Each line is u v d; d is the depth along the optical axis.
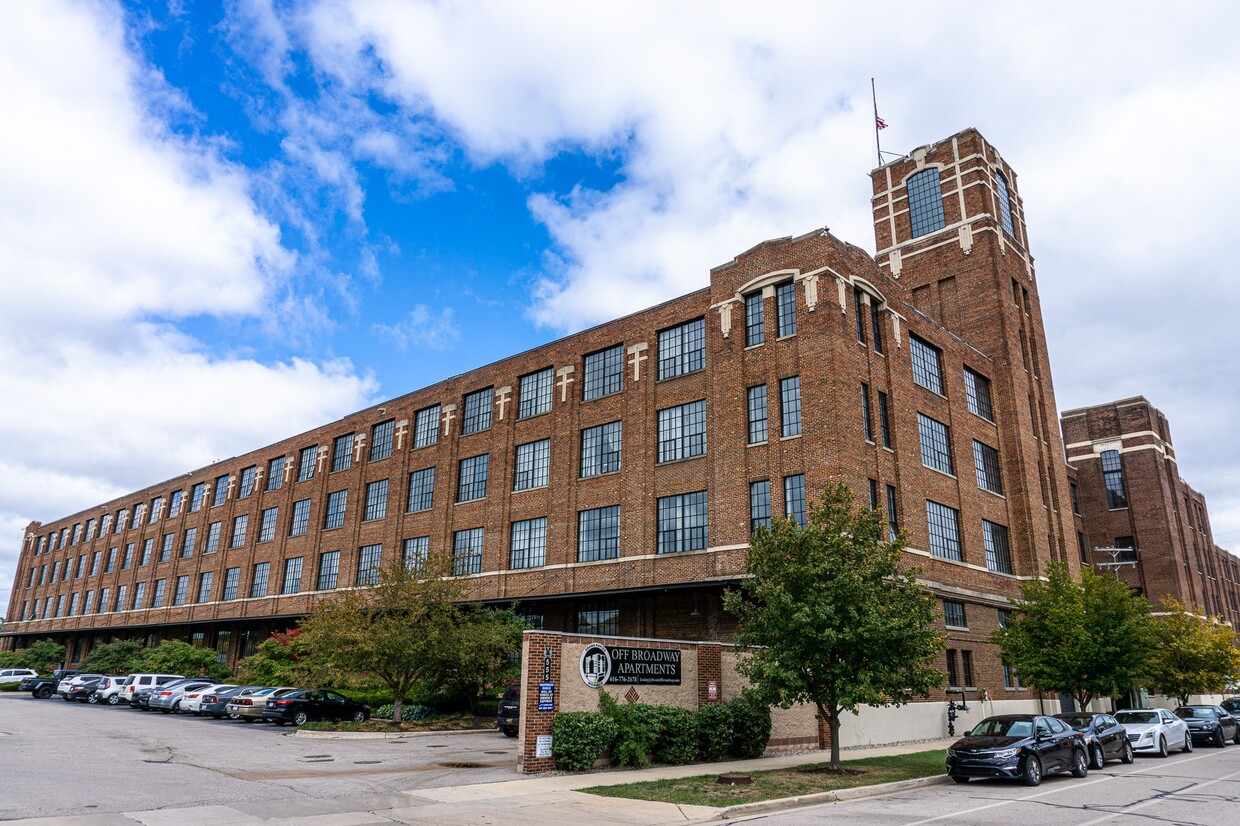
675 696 23.19
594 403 38.31
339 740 26.86
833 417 29.30
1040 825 13.55
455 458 44.31
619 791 16.80
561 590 36.53
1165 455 60.66
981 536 37.12
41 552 88.38
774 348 31.86
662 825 13.58
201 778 17.34
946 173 45.47
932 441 35.62
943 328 38.44
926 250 45.28
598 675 21.28
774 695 20.56
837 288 31.20
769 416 31.22
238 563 58.56
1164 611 54.22
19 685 56.03
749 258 33.50
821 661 20.12
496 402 43.06
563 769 19.58
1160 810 15.22
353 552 48.59
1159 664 39.28
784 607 20.50
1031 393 43.91
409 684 31.22
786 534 21.53
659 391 35.69
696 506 33.00
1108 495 59.31
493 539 40.59
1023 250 46.81
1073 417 62.19
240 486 61.50
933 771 20.91
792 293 32.03
